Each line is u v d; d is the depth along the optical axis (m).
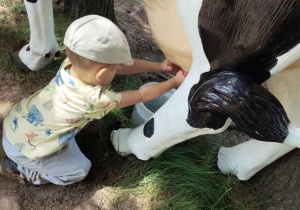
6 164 1.78
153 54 2.74
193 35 1.24
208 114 1.31
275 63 1.16
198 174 1.88
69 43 1.44
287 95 1.55
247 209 1.83
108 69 1.48
